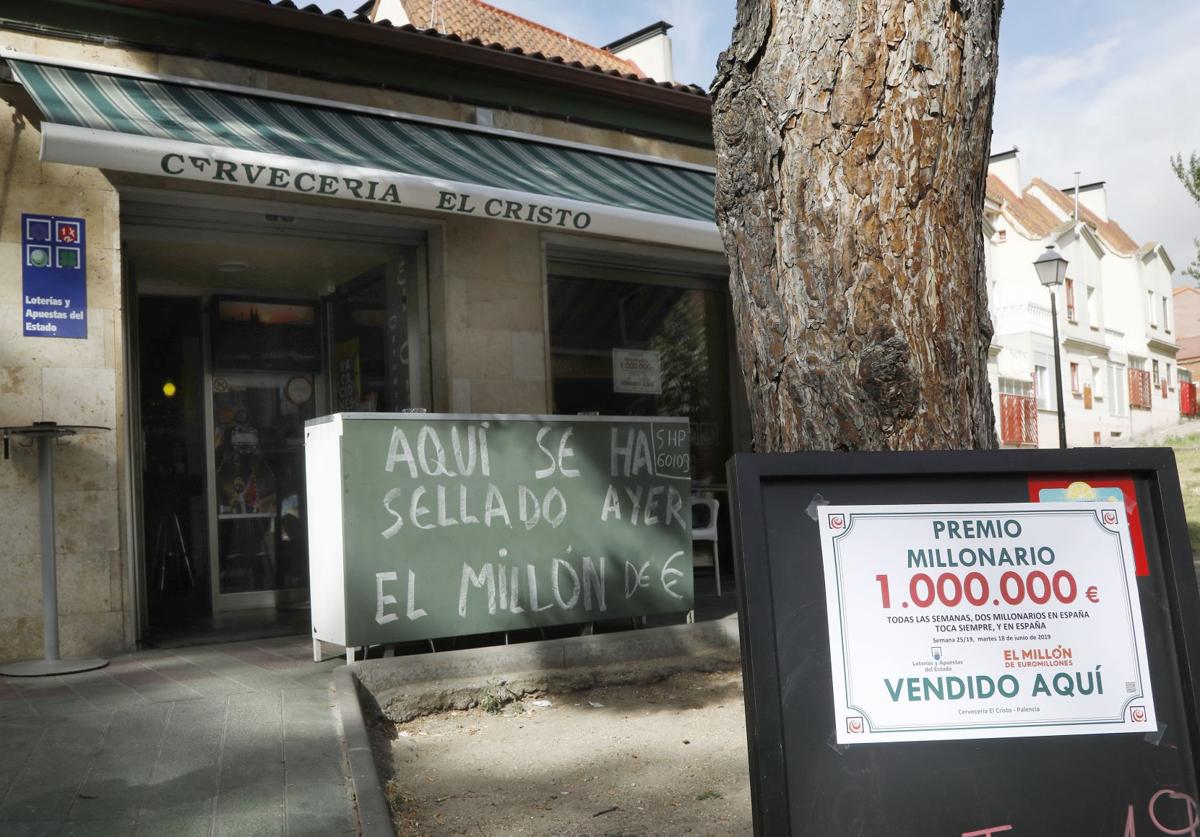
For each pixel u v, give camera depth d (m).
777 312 3.19
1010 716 2.07
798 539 2.08
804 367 3.11
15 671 5.96
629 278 10.43
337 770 4.19
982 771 2.04
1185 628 2.11
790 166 3.16
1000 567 2.13
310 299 9.77
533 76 9.26
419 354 8.97
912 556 2.11
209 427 9.11
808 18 3.13
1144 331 49.50
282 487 9.46
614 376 10.27
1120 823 2.06
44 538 6.18
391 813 4.08
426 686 5.74
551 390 9.40
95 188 7.05
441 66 8.81
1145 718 2.11
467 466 6.16
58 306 6.86
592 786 4.55
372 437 5.88
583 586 6.52
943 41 3.09
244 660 6.30
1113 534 2.18
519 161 8.70
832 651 2.04
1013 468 2.15
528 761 4.93
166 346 9.02
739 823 4.04
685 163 10.39
